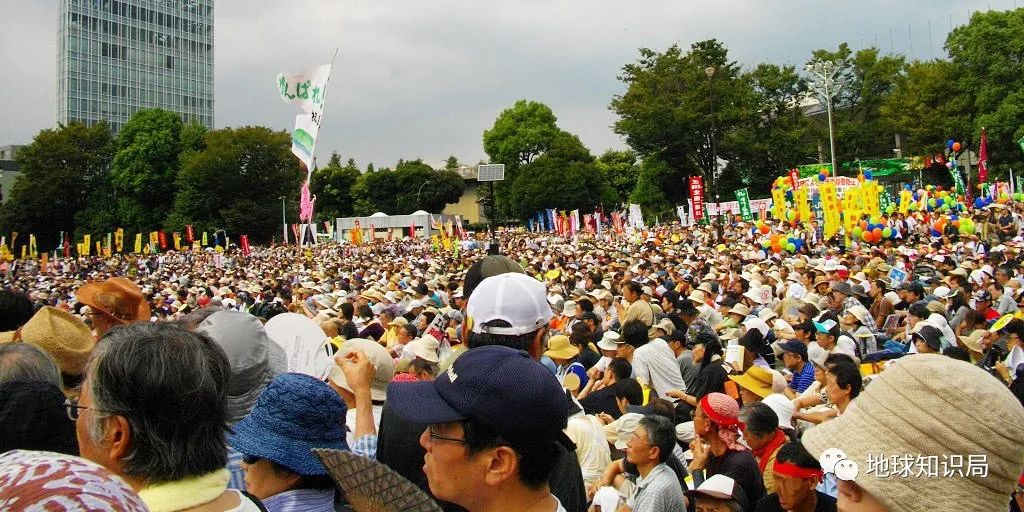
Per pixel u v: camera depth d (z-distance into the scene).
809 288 15.70
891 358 7.99
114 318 5.01
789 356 8.22
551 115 95.25
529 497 2.24
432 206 98.94
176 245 65.94
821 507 4.04
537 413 2.20
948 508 1.89
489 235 57.03
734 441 5.19
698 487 4.87
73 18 114.94
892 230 26.59
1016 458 1.92
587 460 5.10
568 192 79.56
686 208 59.69
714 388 7.51
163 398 2.17
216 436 2.32
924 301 10.54
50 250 83.12
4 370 2.96
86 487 1.40
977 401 1.94
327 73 16.42
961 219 27.16
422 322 11.25
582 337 8.97
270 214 75.44
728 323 11.79
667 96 65.06
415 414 2.24
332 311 12.45
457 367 2.30
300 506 2.84
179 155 79.38
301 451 2.91
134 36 122.12
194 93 129.88
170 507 2.15
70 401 2.66
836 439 2.09
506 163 93.94
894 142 70.19
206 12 132.25
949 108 55.28
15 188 79.62
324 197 99.62
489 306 3.52
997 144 52.38
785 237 26.42
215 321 3.73
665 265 21.92
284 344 4.88
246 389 3.63
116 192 82.06
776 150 63.25
